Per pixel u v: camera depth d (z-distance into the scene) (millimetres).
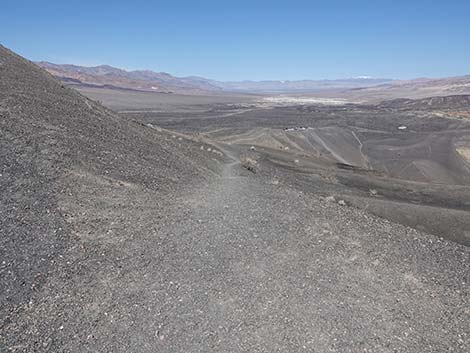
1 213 10477
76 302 8430
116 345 7535
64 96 23094
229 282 9828
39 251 9648
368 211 23625
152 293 9078
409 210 23812
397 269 11398
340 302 9453
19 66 24109
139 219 12414
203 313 8641
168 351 7559
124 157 17781
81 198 12445
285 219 14156
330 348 7980
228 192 17656
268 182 23297
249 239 12203
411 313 9391
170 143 28391
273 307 9047
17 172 12375
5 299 8078
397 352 8062
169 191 15891
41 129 15914
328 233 13242
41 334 7500
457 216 23094
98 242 10625
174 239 11641
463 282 11242
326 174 36438
